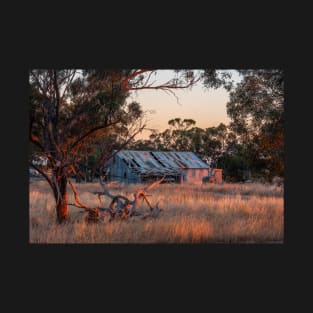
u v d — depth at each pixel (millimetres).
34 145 13008
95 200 16875
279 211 13695
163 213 13328
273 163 17406
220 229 11586
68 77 12273
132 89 12641
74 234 11180
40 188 20625
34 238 11008
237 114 15688
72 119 12375
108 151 13477
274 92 14727
